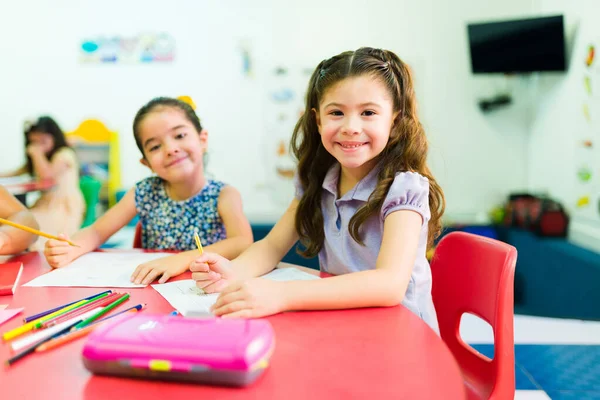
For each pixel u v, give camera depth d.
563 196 2.49
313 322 0.58
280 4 2.98
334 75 0.80
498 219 2.80
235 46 3.02
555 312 2.10
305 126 0.97
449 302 0.88
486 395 0.77
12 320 0.60
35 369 0.45
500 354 0.72
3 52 3.06
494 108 2.90
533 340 1.66
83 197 2.98
